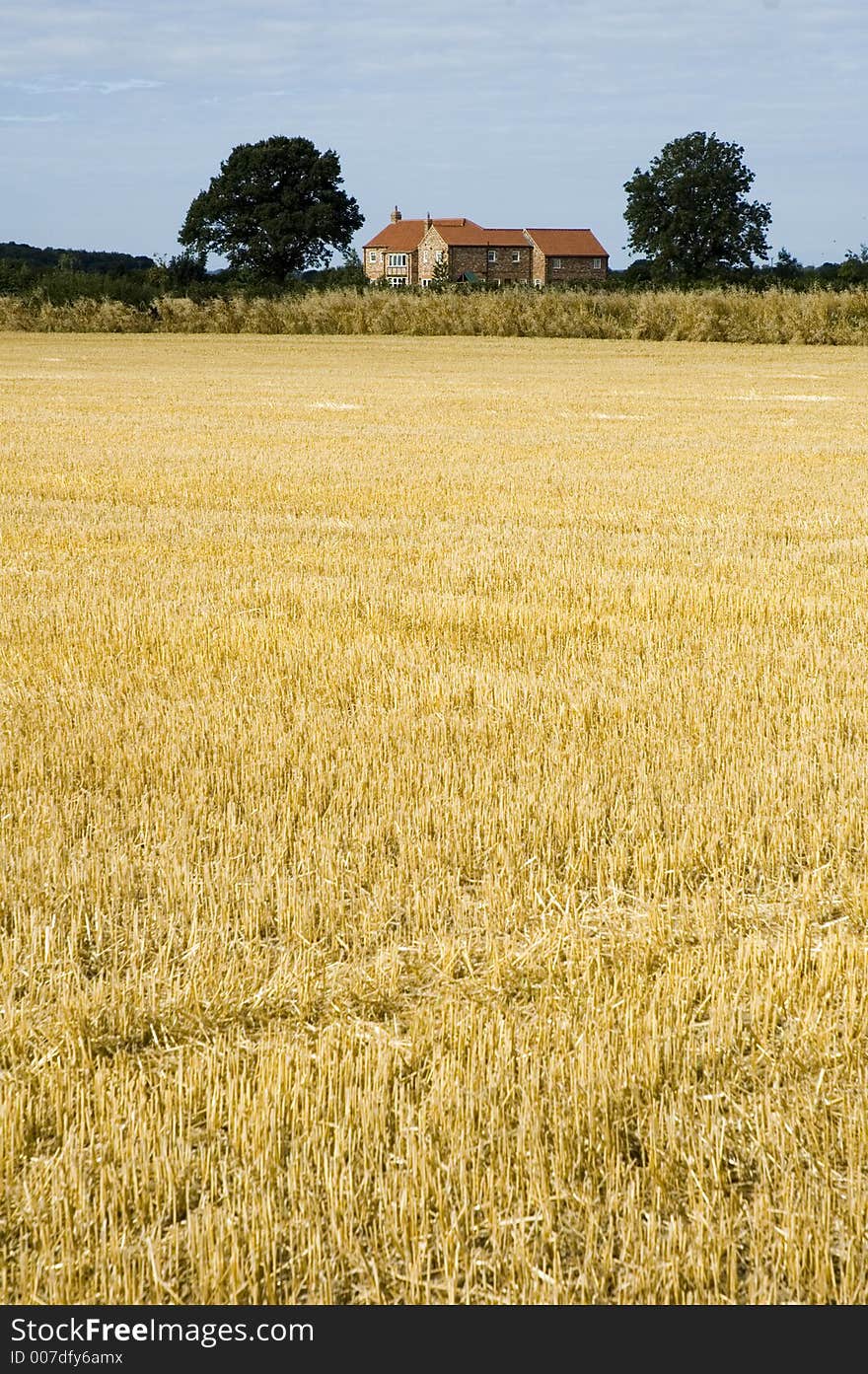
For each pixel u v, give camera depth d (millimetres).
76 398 30922
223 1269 3344
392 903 5320
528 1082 3965
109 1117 3900
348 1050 4168
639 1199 3545
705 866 5766
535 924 5262
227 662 8906
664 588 11250
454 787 6477
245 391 33625
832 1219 3521
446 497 16344
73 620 10070
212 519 14812
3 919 5215
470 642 9516
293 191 106438
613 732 7383
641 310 61469
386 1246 3422
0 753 6992
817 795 6480
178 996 4637
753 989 4695
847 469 19250
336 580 11531
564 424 25422
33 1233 3488
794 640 9594
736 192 104438
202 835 5926
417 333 65938
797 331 58156
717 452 21172
